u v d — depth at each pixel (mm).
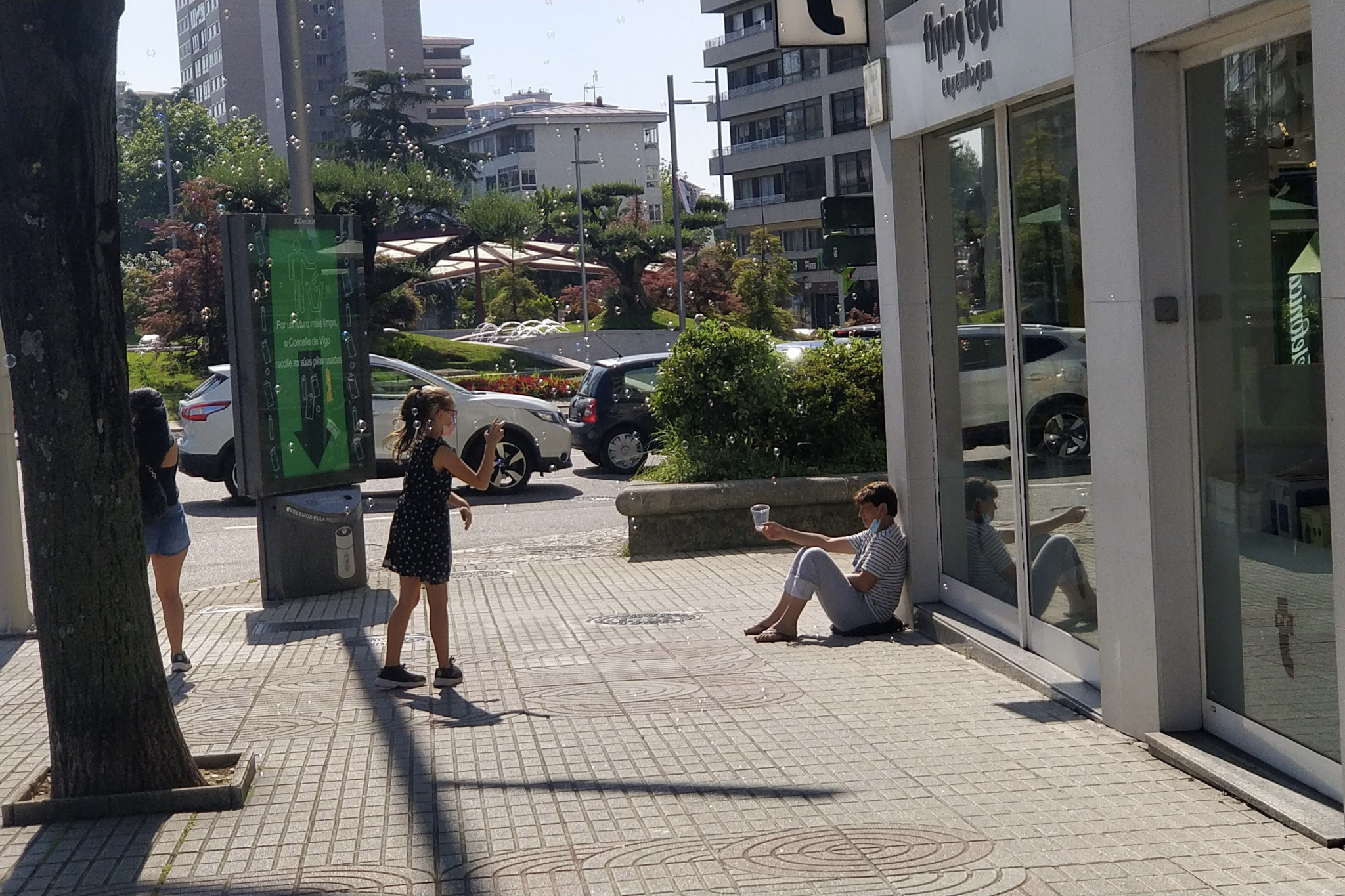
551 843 5070
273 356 11516
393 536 7984
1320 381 5070
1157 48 5797
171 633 8703
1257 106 5406
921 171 9305
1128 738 6270
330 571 11797
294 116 12695
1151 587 6016
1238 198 5559
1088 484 7020
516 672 8375
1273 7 5090
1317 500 5145
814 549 9367
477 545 14602
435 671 8141
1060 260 7234
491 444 8008
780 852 4863
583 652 8992
